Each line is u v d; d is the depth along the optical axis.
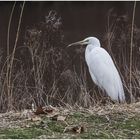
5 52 17.77
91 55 13.53
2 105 12.55
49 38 14.14
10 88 12.70
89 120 9.38
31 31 13.95
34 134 8.68
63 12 34.06
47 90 13.41
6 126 9.13
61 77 13.61
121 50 15.38
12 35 24.14
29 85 13.27
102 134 8.71
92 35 25.42
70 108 10.32
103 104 11.41
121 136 8.62
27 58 14.26
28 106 12.51
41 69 13.39
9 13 32.25
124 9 31.88
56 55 13.90
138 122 9.27
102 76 13.01
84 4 35.47
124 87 13.73
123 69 14.62
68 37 25.14
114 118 9.47
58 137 8.52
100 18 31.62
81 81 13.47
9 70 13.32
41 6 33.84
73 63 15.60
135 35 14.99
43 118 9.48
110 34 15.52
